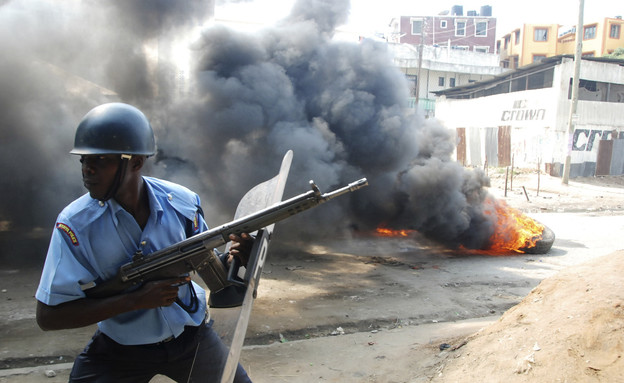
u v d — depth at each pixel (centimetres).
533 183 2083
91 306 170
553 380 287
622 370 270
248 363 395
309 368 387
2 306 510
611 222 1227
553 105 2309
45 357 390
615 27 4772
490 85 2852
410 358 399
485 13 5184
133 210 186
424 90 3931
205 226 214
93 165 169
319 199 180
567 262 809
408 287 635
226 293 209
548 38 4888
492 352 347
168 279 179
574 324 322
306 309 531
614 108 2431
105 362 197
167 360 199
